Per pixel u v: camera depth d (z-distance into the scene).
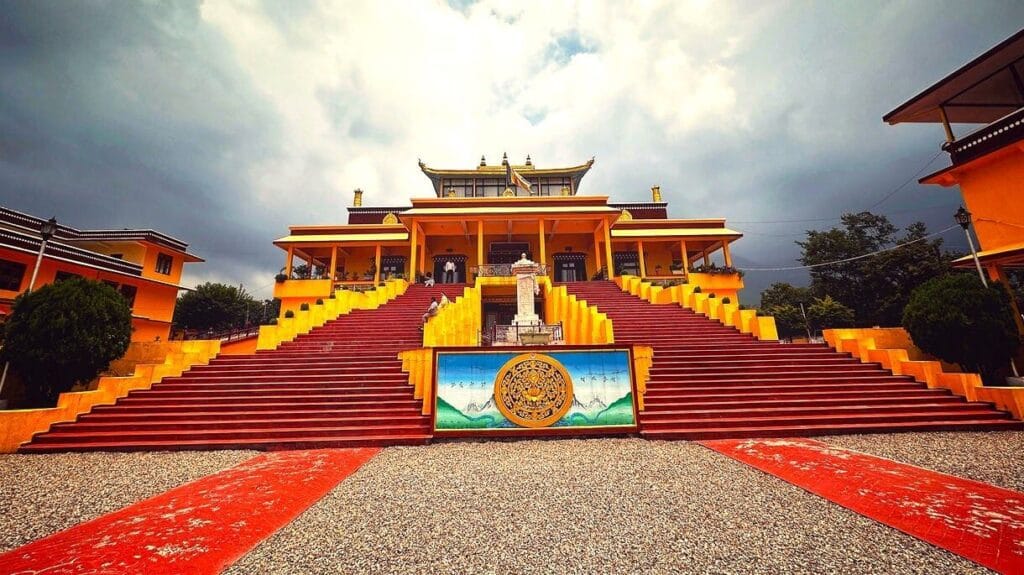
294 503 4.49
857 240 34.97
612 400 8.05
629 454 6.57
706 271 22.06
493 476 5.47
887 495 4.42
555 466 5.93
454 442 7.62
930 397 8.86
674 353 11.11
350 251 28.06
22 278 16.22
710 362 10.52
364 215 32.31
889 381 9.67
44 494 4.98
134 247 21.70
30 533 3.75
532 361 8.12
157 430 8.02
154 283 21.95
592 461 6.17
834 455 6.26
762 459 6.11
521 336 12.07
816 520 3.81
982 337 9.65
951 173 12.89
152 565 3.07
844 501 4.28
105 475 5.85
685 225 27.59
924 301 10.56
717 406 8.66
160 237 22.59
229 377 10.04
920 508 4.02
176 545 3.43
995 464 5.58
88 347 9.82
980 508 3.97
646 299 17.23
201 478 5.62
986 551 3.07
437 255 27.73
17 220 18.64
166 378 10.02
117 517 4.13
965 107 13.53
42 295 9.84
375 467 6.02
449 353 8.14
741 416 8.36
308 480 5.39
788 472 5.41
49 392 10.09
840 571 2.88
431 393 7.93
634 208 32.28
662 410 8.58
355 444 7.51
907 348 12.05
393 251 28.16
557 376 8.08
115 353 10.58
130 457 6.93
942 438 7.24
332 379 9.91
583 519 3.93
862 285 31.23
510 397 7.95
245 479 5.49
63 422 8.19
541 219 22.47
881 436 7.51
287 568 3.02
